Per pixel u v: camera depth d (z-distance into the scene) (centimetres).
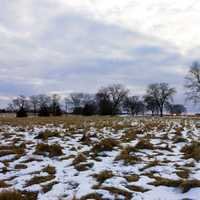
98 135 1445
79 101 11406
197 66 6291
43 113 5450
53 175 779
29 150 1089
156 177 734
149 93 9262
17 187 695
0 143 1238
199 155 920
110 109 7912
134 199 597
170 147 1118
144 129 1734
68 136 1411
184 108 10712
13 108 10800
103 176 730
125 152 977
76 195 625
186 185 634
